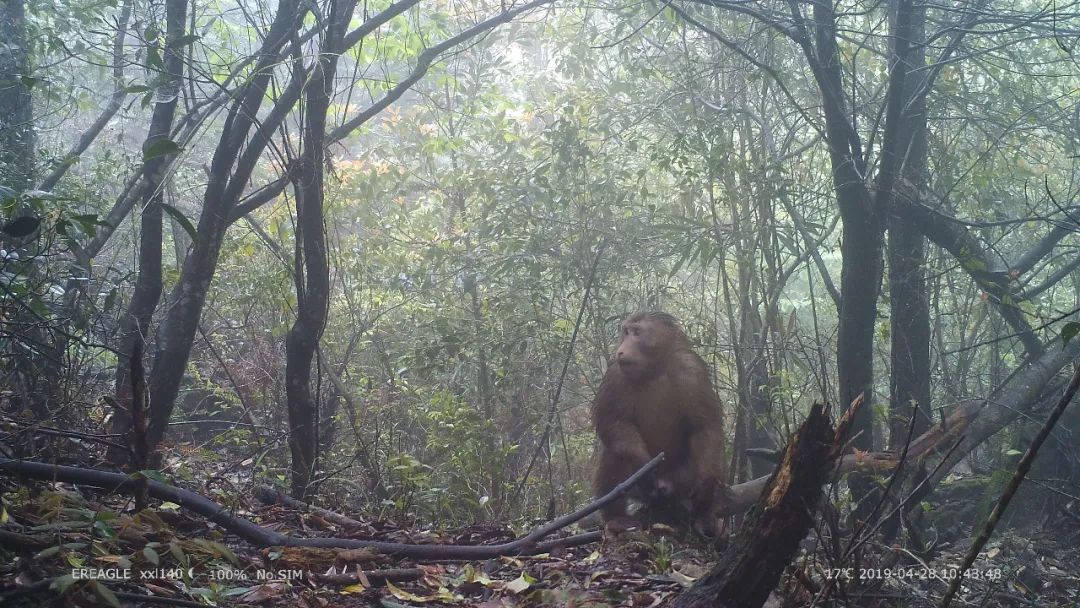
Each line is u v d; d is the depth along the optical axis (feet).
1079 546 11.02
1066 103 15.53
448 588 6.55
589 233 13.23
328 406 11.75
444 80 13.60
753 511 5.04
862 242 10.75
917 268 11.84
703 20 14.14
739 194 12.44
